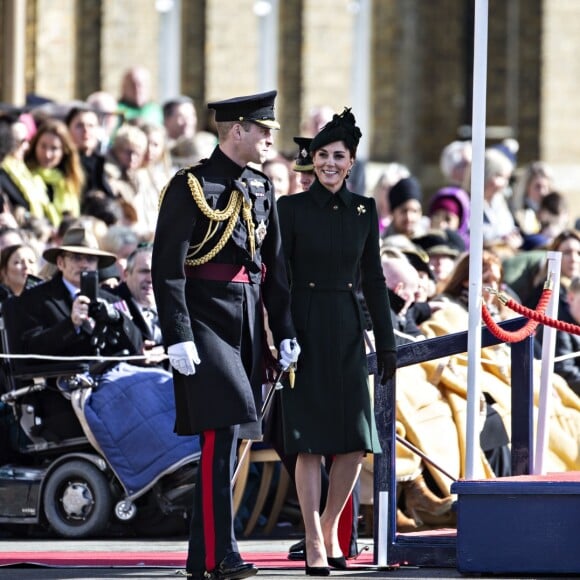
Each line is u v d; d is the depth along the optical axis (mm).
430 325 42906
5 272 42594
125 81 65250
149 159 54438
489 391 41312
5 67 58531
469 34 106000
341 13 95625
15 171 50625
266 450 39156
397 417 39281
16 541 38562
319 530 31375
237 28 92750
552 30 95625
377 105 102500
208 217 29047
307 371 31203
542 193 66625
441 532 33688
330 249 31453
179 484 39000
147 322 41938
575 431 42250
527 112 100125
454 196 58406
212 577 28719
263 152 29672
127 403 39250
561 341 45969
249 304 29453
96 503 39031
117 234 45344
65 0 89438
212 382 28797
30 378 39562
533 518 30500
